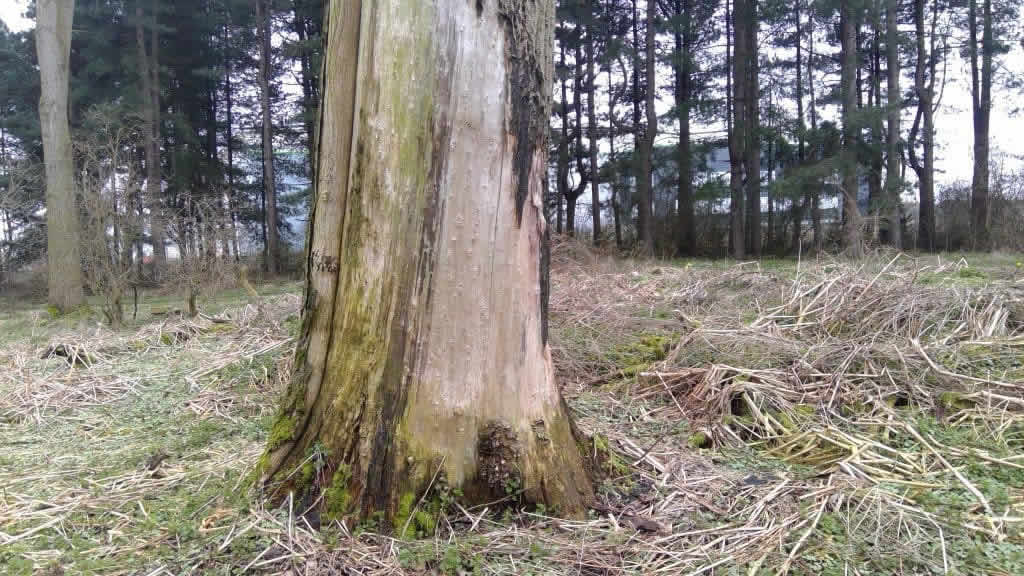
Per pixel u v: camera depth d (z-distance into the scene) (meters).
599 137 24.83
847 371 4.59
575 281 8.74
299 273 23.36
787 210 22.69
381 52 2.58
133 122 20.62
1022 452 3.39
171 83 25.77
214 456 3.71
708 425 4.04
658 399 4.74
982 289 5.83
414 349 2.63
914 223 21.80
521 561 2.38
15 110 25.98
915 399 4.21
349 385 2.71
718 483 3.18
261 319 8.02
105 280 9.31
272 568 2.34
